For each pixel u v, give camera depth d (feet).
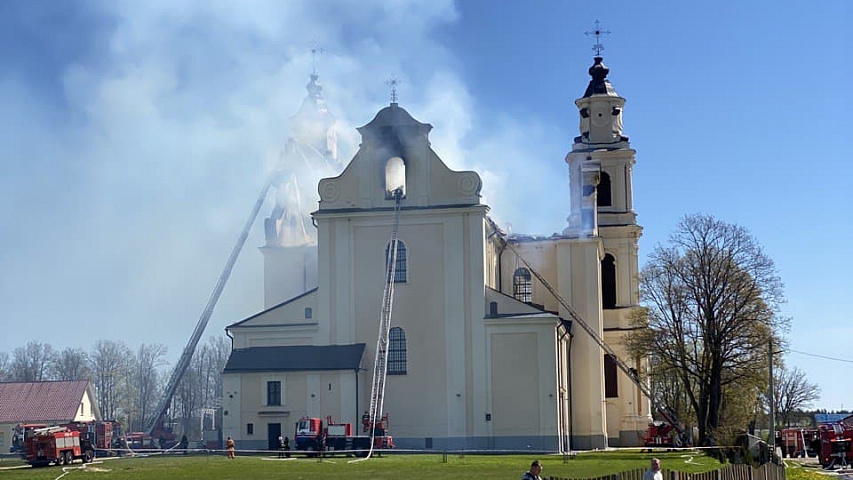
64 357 632.38
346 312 281.95
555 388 268.82
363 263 283.79
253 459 227.20
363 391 276.41
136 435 324.19
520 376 271.08
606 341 345.51
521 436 268.82
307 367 271.69
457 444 271.28
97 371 581.94
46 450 222.07
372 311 281.33
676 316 293.64
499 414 270.67
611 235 355.97
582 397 305.94
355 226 285.23
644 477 105.70
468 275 278.05
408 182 284.82
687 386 293.64
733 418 302.66
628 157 361.51
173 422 521.24
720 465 206.90
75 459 228.84
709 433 278.67
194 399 576.20
